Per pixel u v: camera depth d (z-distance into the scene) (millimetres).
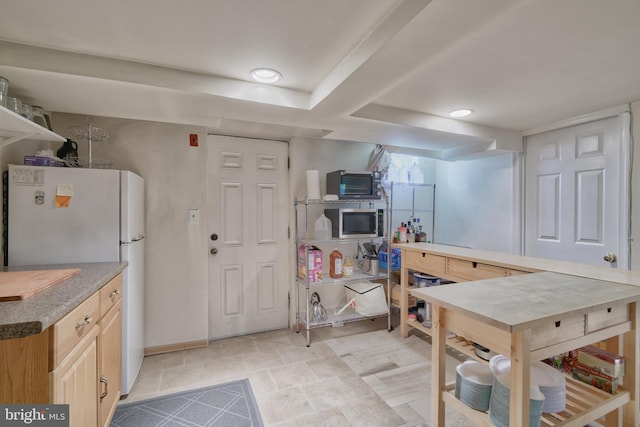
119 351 1818
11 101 1525
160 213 2533
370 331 3031
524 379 1057
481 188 3342
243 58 1551
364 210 2998
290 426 1694
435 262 2537
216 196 2838
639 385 1379
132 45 1422
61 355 1055
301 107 1957
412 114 2359
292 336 2912
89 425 1316
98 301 1431
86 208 1851
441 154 3447
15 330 893
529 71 1685
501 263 1993
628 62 1580
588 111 2348
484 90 1955
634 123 2162
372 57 1340
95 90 1684
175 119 2246
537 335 1102
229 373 2250
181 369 2305
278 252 3092
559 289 1412
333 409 1842
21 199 1749
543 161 2789
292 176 3053
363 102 1855
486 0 981
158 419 1751
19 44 1402
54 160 1948
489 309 1155
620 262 2250
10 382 977
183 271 2615
